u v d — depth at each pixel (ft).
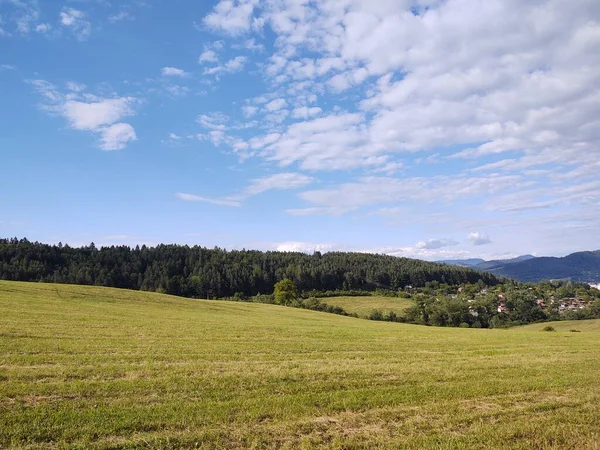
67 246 472.03
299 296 430.61
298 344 79.20
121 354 57.21
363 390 42.47
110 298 170.81
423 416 35.68
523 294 444.14
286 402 37.14
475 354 74.74
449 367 57.93
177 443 27.94
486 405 39.52
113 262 452.35
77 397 36.14
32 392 36.52
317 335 98.12
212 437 29.04
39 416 30.81
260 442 28.81
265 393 40.14
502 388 45.52
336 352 71.15
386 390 42.83
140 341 71.10
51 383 39.47
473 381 48.75
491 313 384.88
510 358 69.46
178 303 186.91
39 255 421.59
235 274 454.81
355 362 60.44
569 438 31.58
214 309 183.93
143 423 30.66
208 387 41.11
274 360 59.41
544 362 65.00
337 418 34.30
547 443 30.35
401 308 406.62
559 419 35.78
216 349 67.15
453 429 33.04
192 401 36.55
